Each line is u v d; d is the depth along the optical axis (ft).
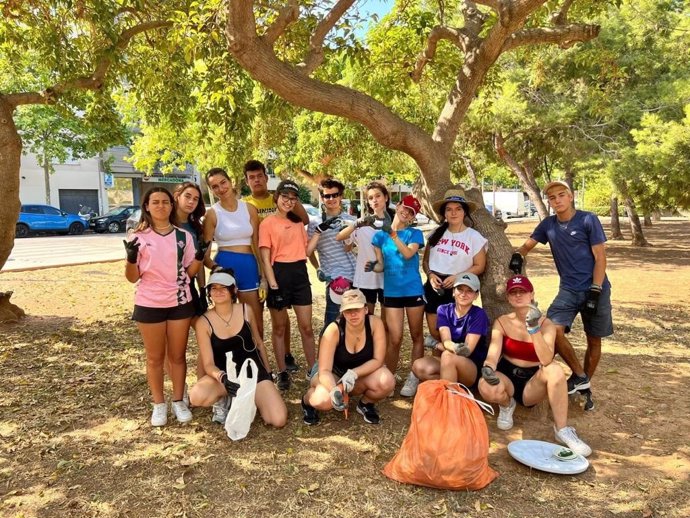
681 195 40.09
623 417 14.15
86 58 28.32
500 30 16.79
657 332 23.56
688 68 41.45
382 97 26.68
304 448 12.50
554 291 33.45
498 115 43.80
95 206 117.08
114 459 12.01
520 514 9.90
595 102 42.34
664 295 32.42
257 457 12.08
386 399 15.46
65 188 112.78
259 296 15.84
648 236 78.13
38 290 34.32
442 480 10.48
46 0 23.43
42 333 23.40
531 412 14.35
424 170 18.06
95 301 30.99
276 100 22.24
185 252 13.25
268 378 13.99
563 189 14.32
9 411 14.73
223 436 13.16
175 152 72.23
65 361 19.39
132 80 28.60
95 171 116.16
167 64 27.27
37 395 15.96
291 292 16.01
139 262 12.82
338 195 16.40
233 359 13.84
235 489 10.77
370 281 16.05
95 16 22.35
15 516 9.88
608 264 46.68
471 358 14.43
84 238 80.74
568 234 14.40
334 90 16.17
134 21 26.73
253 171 17.11
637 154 39.45
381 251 15.33
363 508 10.10
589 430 13.39
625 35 42.55
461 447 10.46
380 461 11.89
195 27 16.25
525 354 13.34
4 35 25.79
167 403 15.33
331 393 12.58
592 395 15.69
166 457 12.08
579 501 10.32
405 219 15.07
